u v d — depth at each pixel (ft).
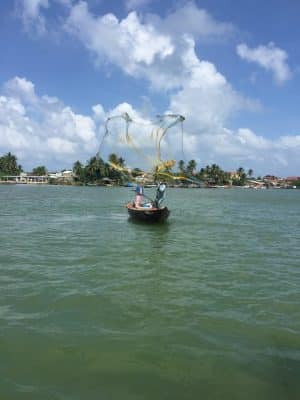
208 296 24.62
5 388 14.19
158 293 24.97
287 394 14.20
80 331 18.89
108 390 14.20
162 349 17.25
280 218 79.36
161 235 50.44
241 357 16.69
